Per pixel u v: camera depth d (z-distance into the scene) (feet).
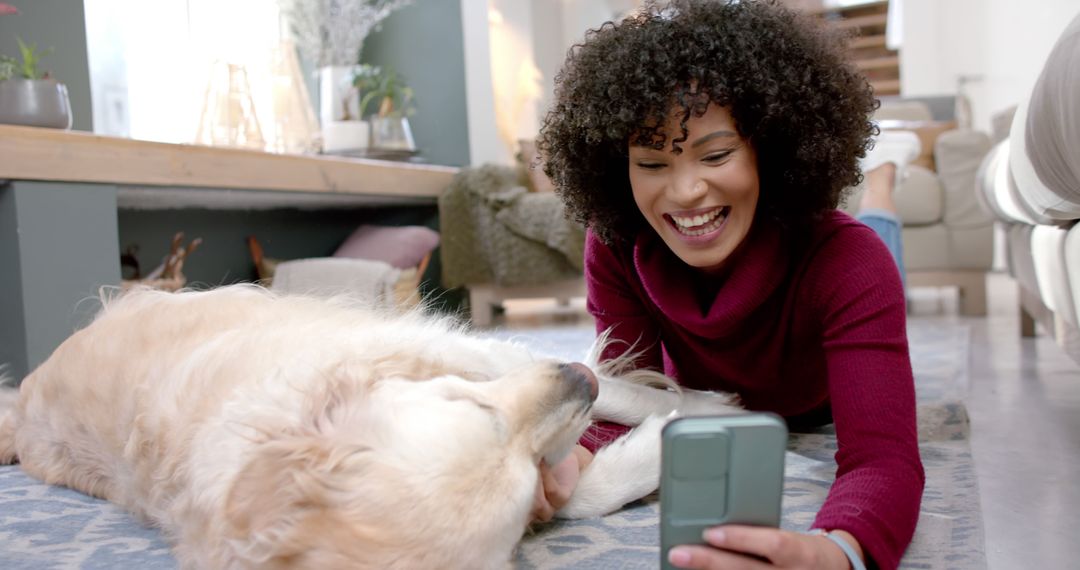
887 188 7.75
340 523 2.66
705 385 4.95
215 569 2.93
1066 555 3.40
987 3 20.31
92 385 4.43
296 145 12.30
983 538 3.40
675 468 2.43
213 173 8.46
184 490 3.37
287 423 3.07
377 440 2.82
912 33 21.35
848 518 2.86
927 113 15.28
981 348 9.01
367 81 13.34
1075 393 6.52
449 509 2.70
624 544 3.52
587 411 3.28
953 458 4.64
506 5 19.65
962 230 11.80
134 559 3.57
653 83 3.41
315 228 12.80
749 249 3.85
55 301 7.02
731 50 3.40
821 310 3.82
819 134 3.57
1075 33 3.62
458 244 12.82
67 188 7.09
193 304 4.73
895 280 3.66
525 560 3.37
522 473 2.93
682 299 4.12
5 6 7.30
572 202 4.28
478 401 3.02
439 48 14.92
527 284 12.68
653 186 3.61
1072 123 3.51
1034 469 4.60
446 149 15.11
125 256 9.12
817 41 3.65
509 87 19.79
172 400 3.80
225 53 12.55
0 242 6.88
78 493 4.62
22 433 5.11
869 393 3.37
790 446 5.06
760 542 2.43
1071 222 5.15
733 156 3.51
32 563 3.56
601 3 24.41
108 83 10.49
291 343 3.91
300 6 13.33
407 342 3.96
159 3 11.48
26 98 7.06
